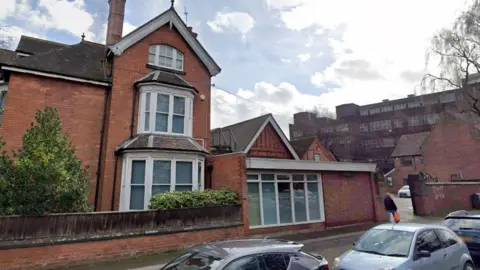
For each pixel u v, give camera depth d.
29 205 8.10
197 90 15.89
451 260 6.87
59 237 8.45
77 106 13.44
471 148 34.50
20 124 12.05
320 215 15.77
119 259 9.24
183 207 11.12
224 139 21.11
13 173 8.31
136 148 12.86
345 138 72.25
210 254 4.47
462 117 27.02
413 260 6.07
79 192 9.32
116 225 9.44
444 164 36.50
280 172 14.82
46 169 8.44
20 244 7.85
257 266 4.32
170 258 9.45
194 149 13.91
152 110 13.99
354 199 17.48
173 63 16.00
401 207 26.09
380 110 72.12
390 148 67.12
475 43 23.34
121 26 16.78
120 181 13.10
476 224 9.02
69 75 13.26
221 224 11.80
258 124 20.94
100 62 15.41
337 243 12.04
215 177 14.30
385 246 6.66
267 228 13.57
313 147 28.53
